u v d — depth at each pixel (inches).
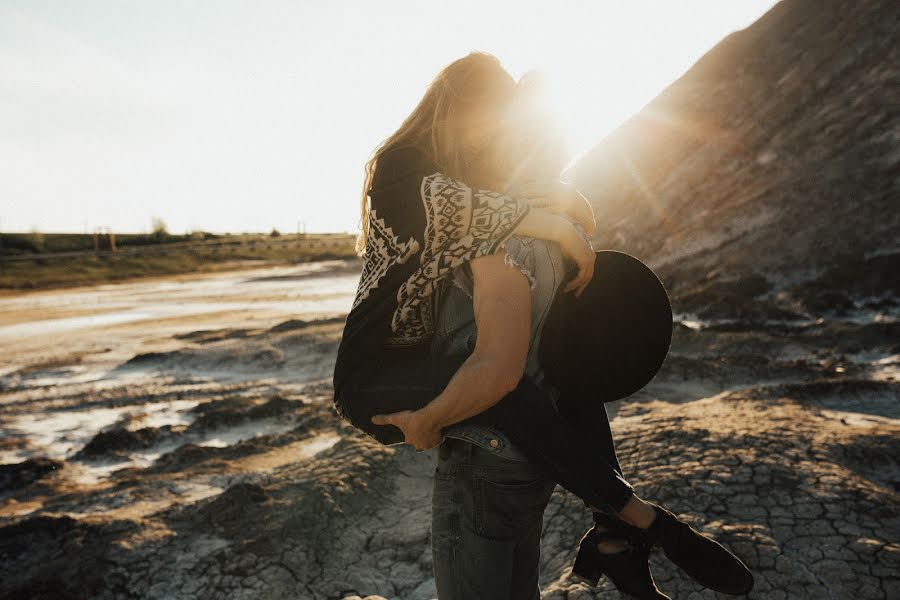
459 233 44.9
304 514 141.3
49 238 2859.3
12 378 478.6
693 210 1085.1
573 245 46.8
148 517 146.5
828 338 373.1
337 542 135.2
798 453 130.6
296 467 174.4
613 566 55.6
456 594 51.6
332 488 151.4
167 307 984.3
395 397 48.2
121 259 2065.7
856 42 1153.4
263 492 150.4
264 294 1150.3
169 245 2795.3
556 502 131.8
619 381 51.3
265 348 466.6
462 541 50.8
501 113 51.4
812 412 165.0
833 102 1064.8
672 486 121.8
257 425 280.7
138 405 363.6
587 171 1534.2
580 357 50.5
